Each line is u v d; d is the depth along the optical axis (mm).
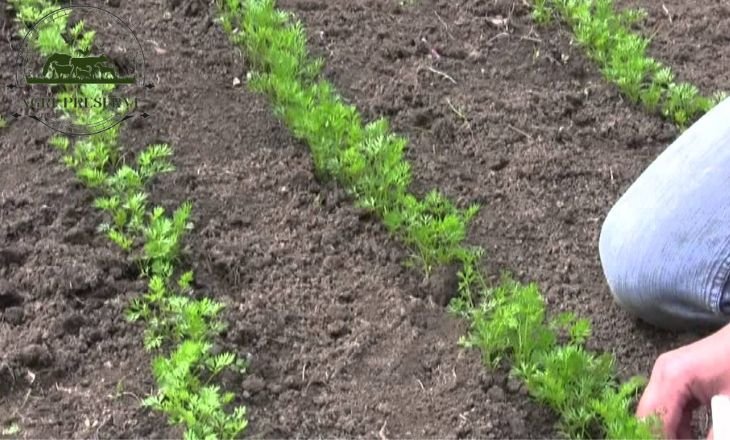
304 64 2070
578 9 2137
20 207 1897
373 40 2121
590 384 1771
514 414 1786
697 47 2152
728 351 1704
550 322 1844
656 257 1801
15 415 1755
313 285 1872
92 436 1745
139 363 1797
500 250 1916
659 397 1732
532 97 2068
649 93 2055
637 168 2006
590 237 1937
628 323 1866
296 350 1821
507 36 2143
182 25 2109
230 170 1961
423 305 1863
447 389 1800
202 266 1874
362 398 1793
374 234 1920
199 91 2037
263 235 1906
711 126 1827
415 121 2031
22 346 1791
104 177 1914
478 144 2014
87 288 1839
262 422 1770
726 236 1772
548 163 2002
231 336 1817
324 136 1952
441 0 2184
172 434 1751
